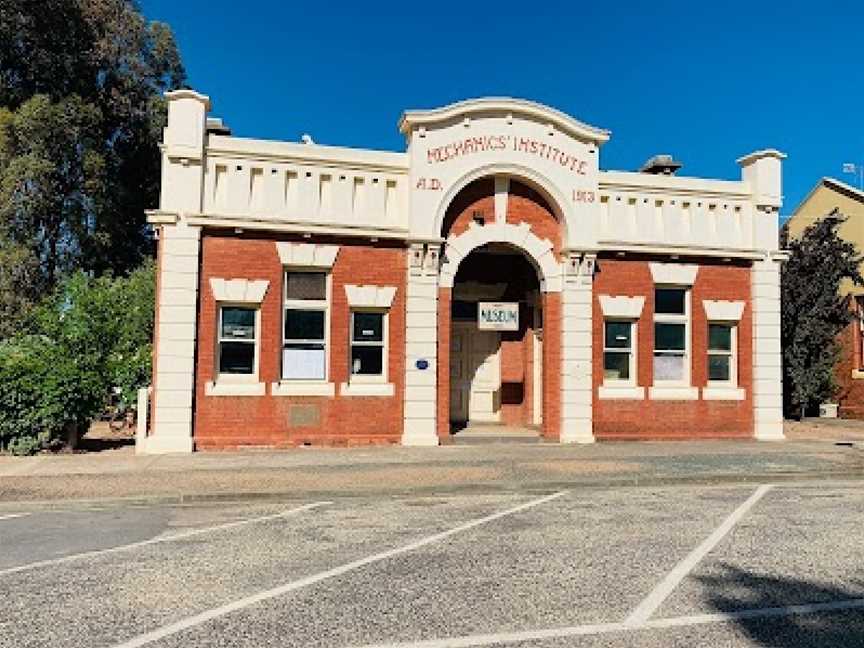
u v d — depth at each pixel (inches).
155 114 1311.5
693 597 236.4
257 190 619.2
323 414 620.1
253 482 449.7
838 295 962.7
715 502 412.2
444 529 339.9
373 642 196.7
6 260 1050.1
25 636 201.2
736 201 722.8
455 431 695.7
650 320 695.1
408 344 639.1
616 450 614.2
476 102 656.4
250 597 235.8
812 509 389.4
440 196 647.1
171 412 583.8
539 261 677.9
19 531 336.5
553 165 672.4
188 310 589.6
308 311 629.9
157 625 209.8
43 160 1065.5
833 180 1040.2
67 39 1187.3
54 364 590.6
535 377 739.4
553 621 213.2
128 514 379.6
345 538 321.4
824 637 201.8
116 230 1237.7
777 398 712.4
